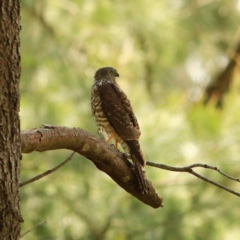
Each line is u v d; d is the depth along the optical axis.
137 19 16.84
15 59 5.40
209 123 15.31
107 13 16.62
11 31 5.37
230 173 13.80
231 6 18.73
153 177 13.86
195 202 13.86
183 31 18.09
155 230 13.19
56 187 13.79
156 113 16.03
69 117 14.59
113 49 17.59
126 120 8.98
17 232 5.36
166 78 18.25
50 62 15.25
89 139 6.41
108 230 13.55
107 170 6.91
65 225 13.51
